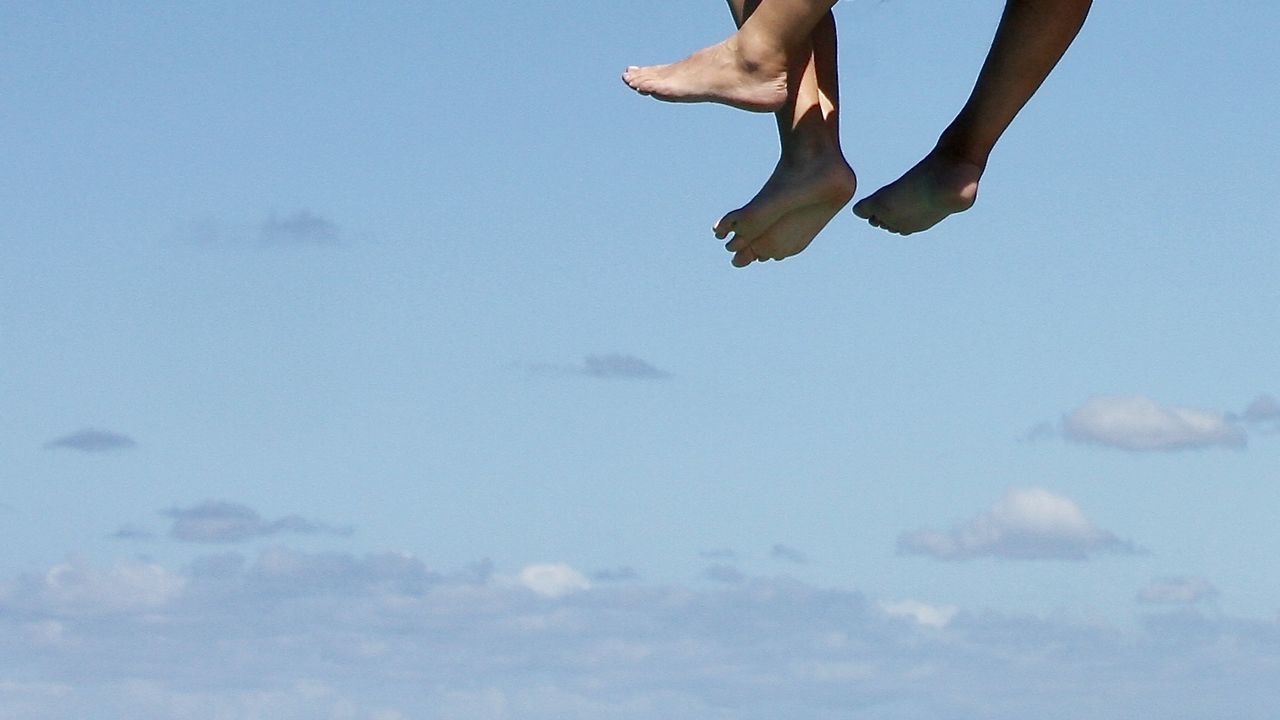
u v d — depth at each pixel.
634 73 10.10
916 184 10.52
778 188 10.15
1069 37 10.25
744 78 9.98
